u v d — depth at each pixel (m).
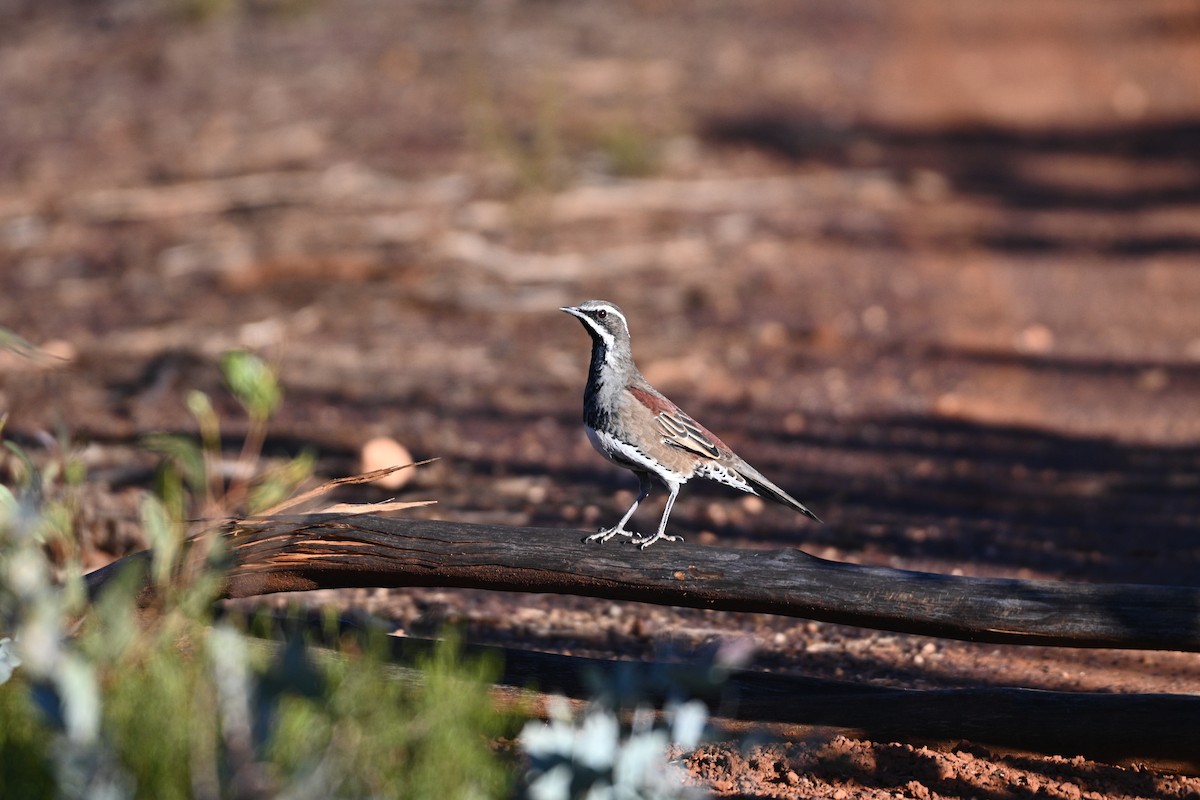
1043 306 19.39
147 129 26.23
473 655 7.22
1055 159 28.22
